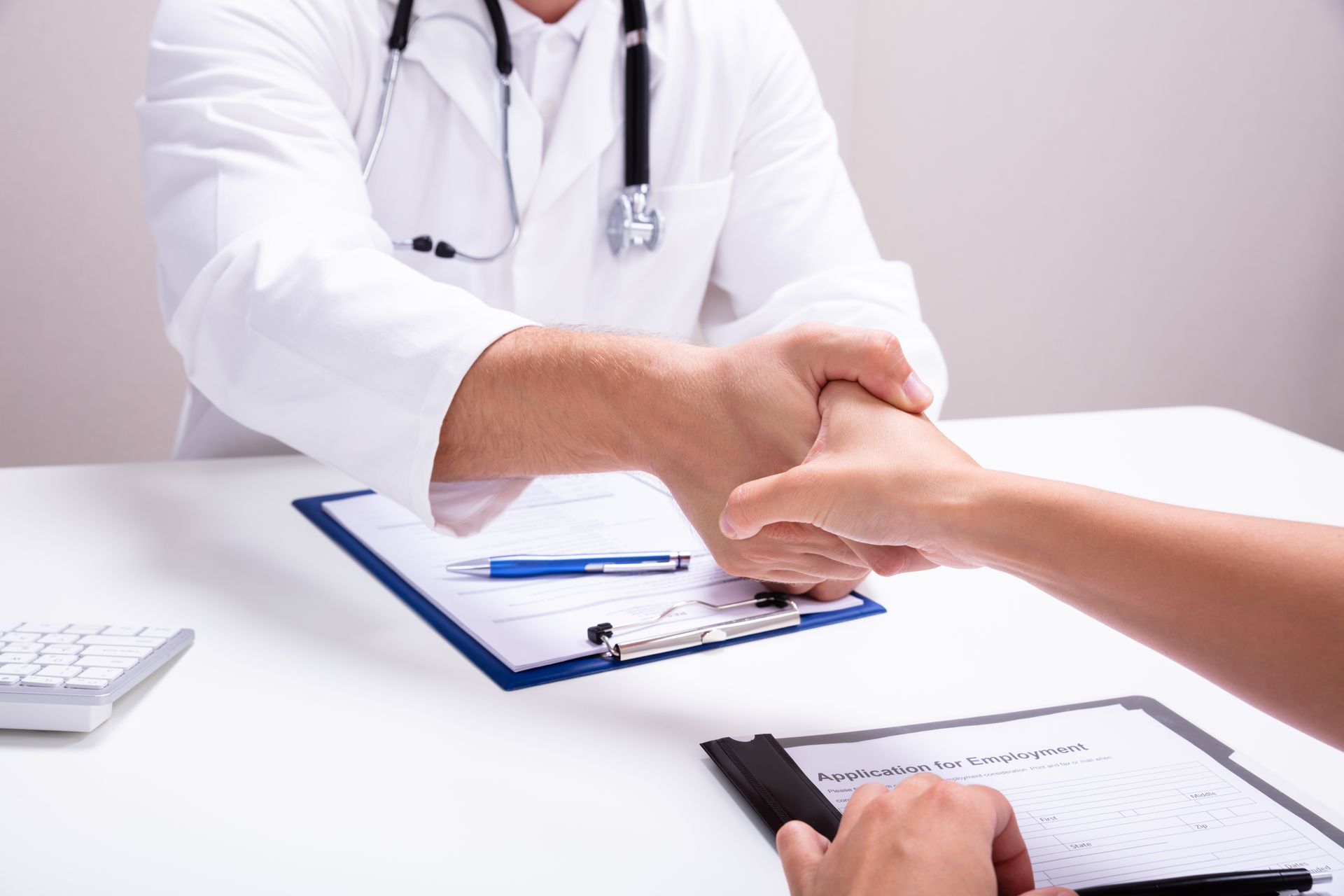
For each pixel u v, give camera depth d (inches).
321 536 31.1
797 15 83.1
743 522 21.8
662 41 45.1
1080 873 17.1
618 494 34.7
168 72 36.8
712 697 23.0
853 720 22.1
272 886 16.7
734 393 25.5
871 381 24.2
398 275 30.0
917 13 85.5
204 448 44.8
